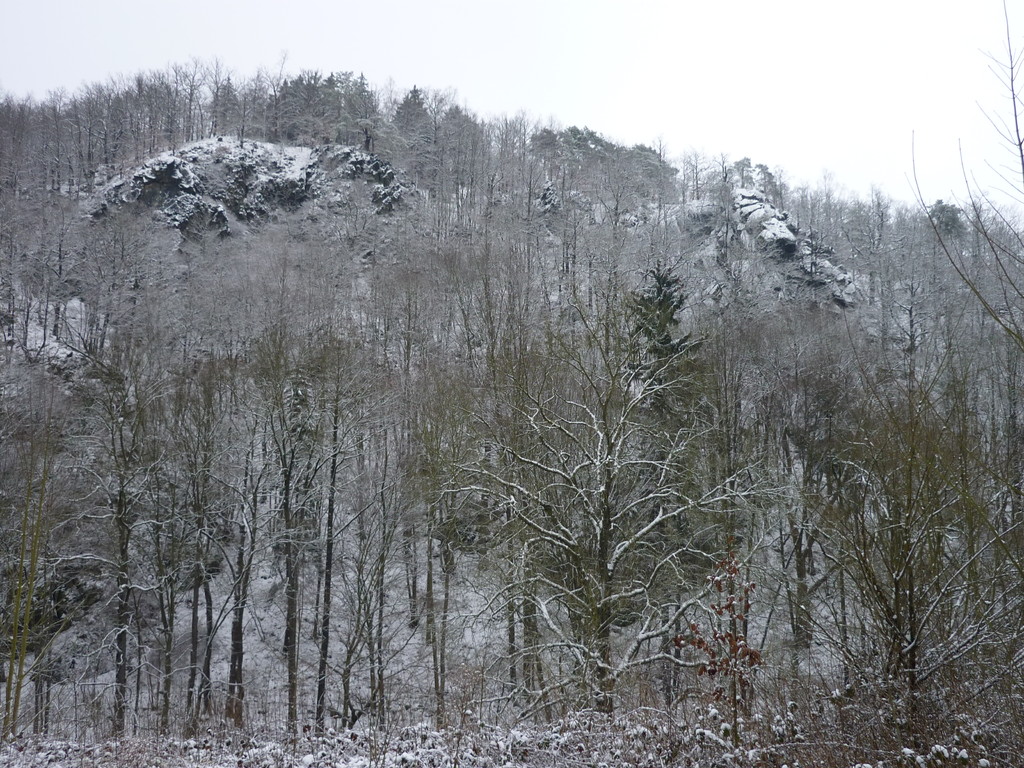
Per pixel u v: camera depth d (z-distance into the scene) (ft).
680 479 53.06
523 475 56.44
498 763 25.85
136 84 271.49
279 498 77.61
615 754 24.99
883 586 27.61
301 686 66.59
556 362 62.03
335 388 71.15
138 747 33.40
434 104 268.21
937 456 24.89
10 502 63.10
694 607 48.21
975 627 26.04
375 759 27.48
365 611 64.23
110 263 152.05
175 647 79.82
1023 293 18.10
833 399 76.64
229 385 83.66
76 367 106.83
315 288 138.51
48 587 63.93
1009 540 25.27
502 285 112.68
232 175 216.54
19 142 225.35
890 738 23.21
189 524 70.95
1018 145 16.66
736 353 82.84
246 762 30.55
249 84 282.77
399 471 71.72
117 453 71.72
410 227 194.90
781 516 55.67
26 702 65.98
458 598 66.95
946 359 28.91
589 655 42.01
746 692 29.89
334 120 267.59
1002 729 22.53
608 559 47.52
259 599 84.33
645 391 50.08
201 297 135.33
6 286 149.38
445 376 79.51
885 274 153.69
